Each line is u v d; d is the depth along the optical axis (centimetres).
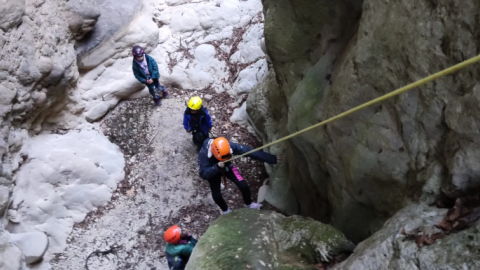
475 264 178
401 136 276
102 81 655
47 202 535
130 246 542
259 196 571
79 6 579
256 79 678
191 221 562
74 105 611
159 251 536
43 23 523
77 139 596
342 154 338
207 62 723
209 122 579
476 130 208
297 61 420
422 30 240
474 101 207
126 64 671
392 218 250
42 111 558
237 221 360
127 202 583
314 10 380
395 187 293
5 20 465
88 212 567
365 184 322
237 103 690
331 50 378
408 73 257
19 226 505
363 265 232
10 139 494
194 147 636
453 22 220
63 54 558
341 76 324
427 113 248
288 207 524
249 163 623
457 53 220
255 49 702
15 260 406
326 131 349
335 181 363
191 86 713
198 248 335
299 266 294
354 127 316
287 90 441
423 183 256
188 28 748
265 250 318
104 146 614
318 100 374
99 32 627
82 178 568
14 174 505
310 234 318
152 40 701
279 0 408
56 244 529
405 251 212
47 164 547
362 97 303
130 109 675
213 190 509
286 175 546
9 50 473
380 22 278
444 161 239
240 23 752
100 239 546
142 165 618
